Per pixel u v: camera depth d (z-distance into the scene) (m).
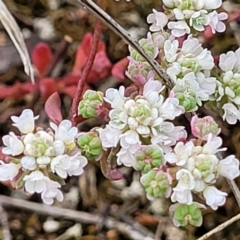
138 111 0.12
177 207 0.12
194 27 0.12
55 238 0.18
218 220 0.18
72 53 0.20
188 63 0.12
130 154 0.12
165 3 0.12
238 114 0.13
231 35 0.19
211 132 0.12
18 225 0.18
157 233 0.18
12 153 0.12
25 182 0.12
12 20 0.17
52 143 0.12
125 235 0.18
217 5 0.12
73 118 0.13
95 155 0.12
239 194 0.13
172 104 0.12
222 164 0.12
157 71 0.12
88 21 0.20
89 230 0.18
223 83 0.13
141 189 0.19
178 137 0.12
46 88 0.18
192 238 0.18
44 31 0.20
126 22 0.20
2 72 0.20
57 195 0.12
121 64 0.18
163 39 0.13
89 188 0.19
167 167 0.12
